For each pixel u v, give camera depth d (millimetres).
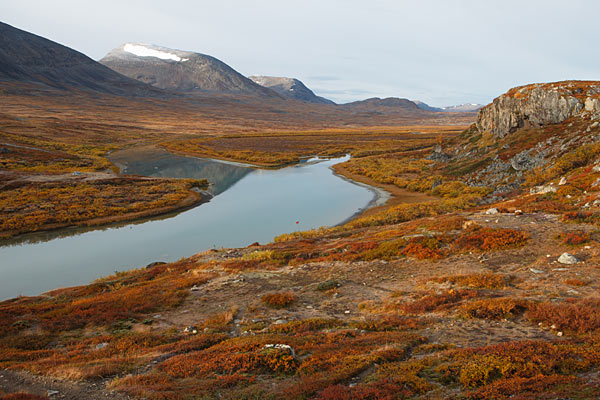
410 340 11656
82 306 20000
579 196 31391
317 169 106500
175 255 41750
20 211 57250
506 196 50594
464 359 9508
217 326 15641
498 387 7781
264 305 18578
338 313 16484
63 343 14844
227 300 19984
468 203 51094
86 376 10344
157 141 171750
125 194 70062
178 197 67750
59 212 57094
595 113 63906
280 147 160875
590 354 8773
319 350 11406
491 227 26281
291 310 17547
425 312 14812
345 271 23469
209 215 58219
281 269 25859
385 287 19656
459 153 93875
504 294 15352
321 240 36000
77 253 42625
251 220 54750
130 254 42250
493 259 21062
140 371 10875
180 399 8531
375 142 174750
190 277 25703
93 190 72062
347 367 9695
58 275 36469
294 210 59750
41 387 9789
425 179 77875
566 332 10812
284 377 9680
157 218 57219
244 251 33719
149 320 17297
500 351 9633
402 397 7902
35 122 179750
